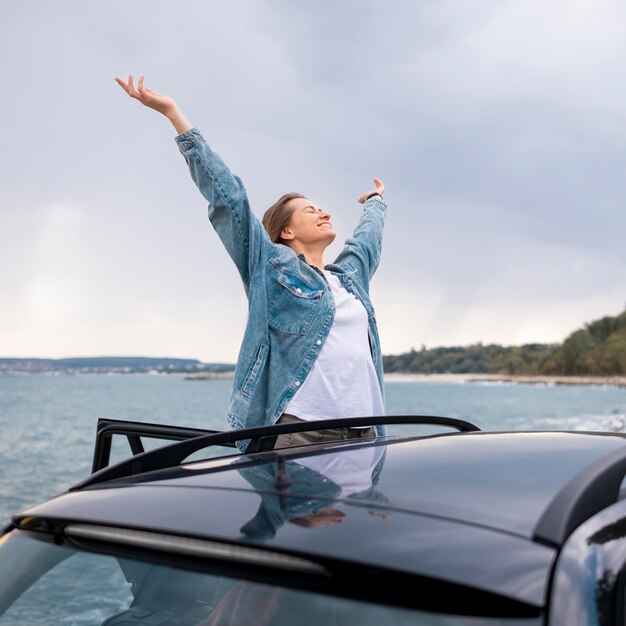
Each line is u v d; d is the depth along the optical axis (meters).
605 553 1.10
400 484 1.28
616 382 194.50
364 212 4.00
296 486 1.28
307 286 3.23
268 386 3.17
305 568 1.03
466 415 76.94
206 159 3.27
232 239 3.27
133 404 109.88
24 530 1.32
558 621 0.97
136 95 3.23
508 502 1.20
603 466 1.29
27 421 71.94
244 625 1.05
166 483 1.35
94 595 1.18
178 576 1.13
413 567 1.00
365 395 3.21
